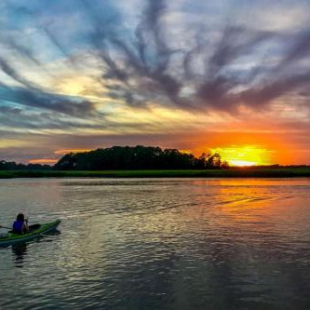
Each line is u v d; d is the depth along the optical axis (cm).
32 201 5491
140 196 6178
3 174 18338
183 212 4091
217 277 1723
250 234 2738
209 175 16600
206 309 1388
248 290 1559
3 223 3509
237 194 6550
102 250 2264
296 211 4141
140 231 2891
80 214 3956
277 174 15825
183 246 2347
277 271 1803
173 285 1627
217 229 2966
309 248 2261
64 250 2278
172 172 18188
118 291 1563
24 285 1648
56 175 18725
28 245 2419
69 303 1450
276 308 1388
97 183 11088
